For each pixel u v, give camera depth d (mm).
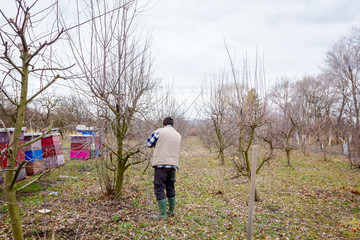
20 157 5785
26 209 4746
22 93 2322
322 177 9750
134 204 5195
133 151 5500
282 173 10422
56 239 3652
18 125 2318
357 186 8164
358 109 20312
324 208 5867
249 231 3439
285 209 5695
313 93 30688
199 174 9602
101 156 5301
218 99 11195
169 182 4703
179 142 4645
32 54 2285
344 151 21344
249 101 6098
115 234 3861
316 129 24453
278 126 14516
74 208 4859
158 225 4273
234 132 8242
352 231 4477
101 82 4488
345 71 22031
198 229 4230
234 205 5750
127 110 4922
